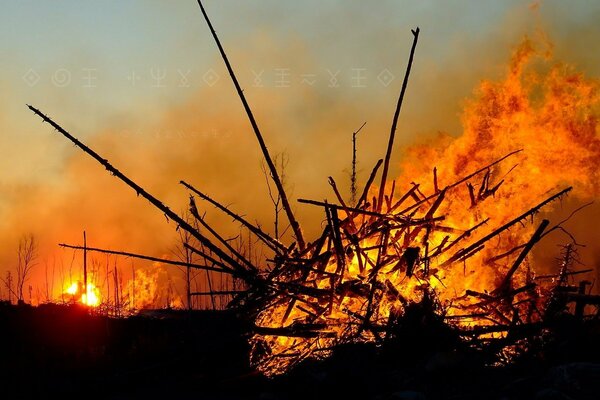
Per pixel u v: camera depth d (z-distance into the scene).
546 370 16.12
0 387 18.03
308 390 16.44
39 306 26.25
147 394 17.42
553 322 17.52
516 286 21.22
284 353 18.55
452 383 16.00
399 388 15.96
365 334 18.22
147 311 25.58
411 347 17.27
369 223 20.94
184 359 19.03
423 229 21.31
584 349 16.72
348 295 19.08
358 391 16.03
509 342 17.22
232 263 19.69
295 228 20.78
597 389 14.37
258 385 17.44
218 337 19.00
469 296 20.20
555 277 20.83
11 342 21.64
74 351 20.88
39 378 18.53
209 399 16.80
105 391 17.89
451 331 17.42
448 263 20.17
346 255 19.80
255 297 19.52
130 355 20.03
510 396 15.08
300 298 19.05
